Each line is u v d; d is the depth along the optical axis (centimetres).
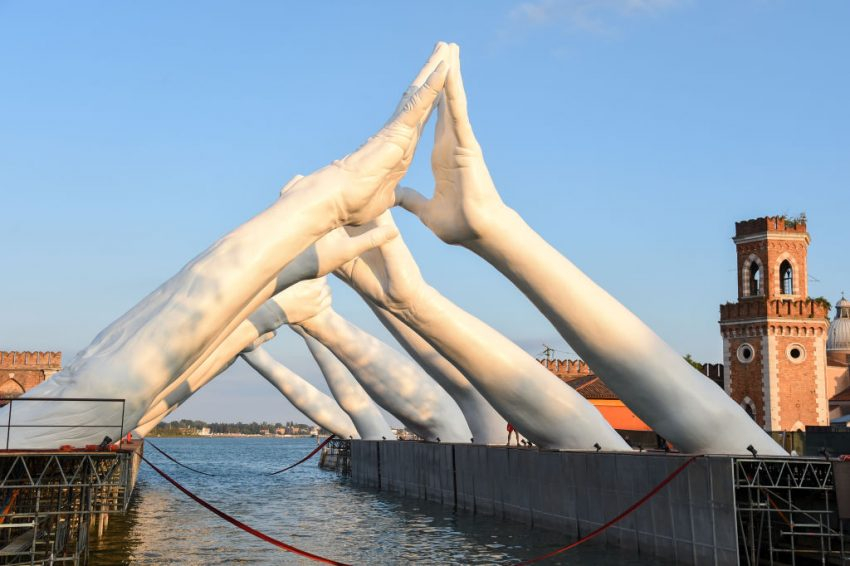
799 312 5284
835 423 5219
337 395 4950
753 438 2208
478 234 2234
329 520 3075
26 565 1512
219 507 3603
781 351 5272
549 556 1952
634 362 2192
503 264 2264
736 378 5447
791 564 1731
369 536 2612
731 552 1677
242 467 7825
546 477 2530
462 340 2644
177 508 3547
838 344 8119
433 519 2983
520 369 2642
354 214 2119
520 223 2236
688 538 1825
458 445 3288
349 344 3909
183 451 14400
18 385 6341
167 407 2850
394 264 2620
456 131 2202
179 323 1919
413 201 2405
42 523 1778
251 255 1961
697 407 2186
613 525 2145
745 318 5394
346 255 2233
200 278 1953
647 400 2239
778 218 5391
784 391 5253
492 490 2953
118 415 1888
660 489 1923
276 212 2014
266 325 2842
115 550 2328
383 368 3900
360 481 4950
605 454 2194
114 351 1916
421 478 3772
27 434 1812
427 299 2644
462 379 3425
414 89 2202
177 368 1952
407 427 4125
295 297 2864
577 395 2675
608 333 2191
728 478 1691
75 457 1588
